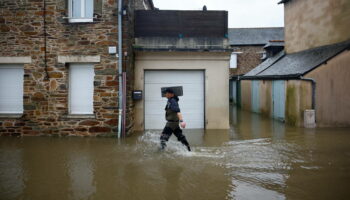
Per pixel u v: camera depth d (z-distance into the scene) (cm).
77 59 887
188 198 436
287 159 645
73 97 918
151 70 1050
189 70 1058
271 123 1228
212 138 891
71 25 886
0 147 759
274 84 1372
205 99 1050
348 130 1030
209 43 1023
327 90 1096
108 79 890
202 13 1025
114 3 882
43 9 883
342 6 1208
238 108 2025
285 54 1734
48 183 499
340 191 459
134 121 1030
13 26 888
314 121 1088
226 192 457
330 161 629
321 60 1130
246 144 802
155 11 1019
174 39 1019
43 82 895
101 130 895
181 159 644
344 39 1199
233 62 2706
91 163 615
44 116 898
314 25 1405
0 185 490
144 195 448
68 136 898
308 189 468
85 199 434
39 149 739
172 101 714
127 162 621
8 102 924
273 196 441
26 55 891
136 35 1018
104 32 885
